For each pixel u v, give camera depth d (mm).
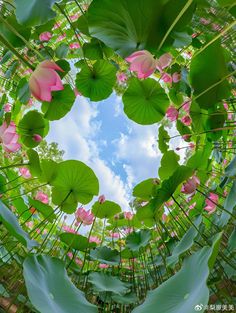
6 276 1866
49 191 3178
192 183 1750
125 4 1088
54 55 2301
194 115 1902
